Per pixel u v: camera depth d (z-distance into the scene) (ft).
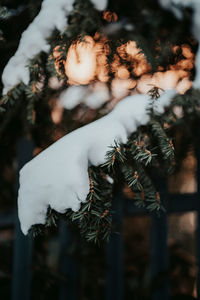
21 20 3.31
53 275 4.51
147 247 6.00
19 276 4.49
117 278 4.32
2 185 5.06
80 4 3.03
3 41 3.16
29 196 2.67
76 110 3.58
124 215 4.43
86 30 3.16
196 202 4.13
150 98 2.95
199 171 4.13
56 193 2.61
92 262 4.85
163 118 2.96
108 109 3.56
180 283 5.11
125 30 3.39
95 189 2.64
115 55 3.33
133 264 5.61
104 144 2.70
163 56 3.34
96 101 3.55
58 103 3.50
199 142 3.73
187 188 6.00
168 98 3.03
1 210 4.96
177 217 7.46
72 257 4.59
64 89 3.43
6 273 4.86
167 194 4.24
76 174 2.60
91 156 2.69
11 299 4.51
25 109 3.55
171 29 3.48
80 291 4.99
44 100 3.44
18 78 3.00
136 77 3.45
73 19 3.04
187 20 3.34
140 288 4.88
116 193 3.24
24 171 2.72
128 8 3.43
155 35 3.41
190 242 7.21
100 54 3.30
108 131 2.73
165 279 4.23
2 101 3.01
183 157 3.70
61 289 4.59
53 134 3.72
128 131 2.85
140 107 2.91
